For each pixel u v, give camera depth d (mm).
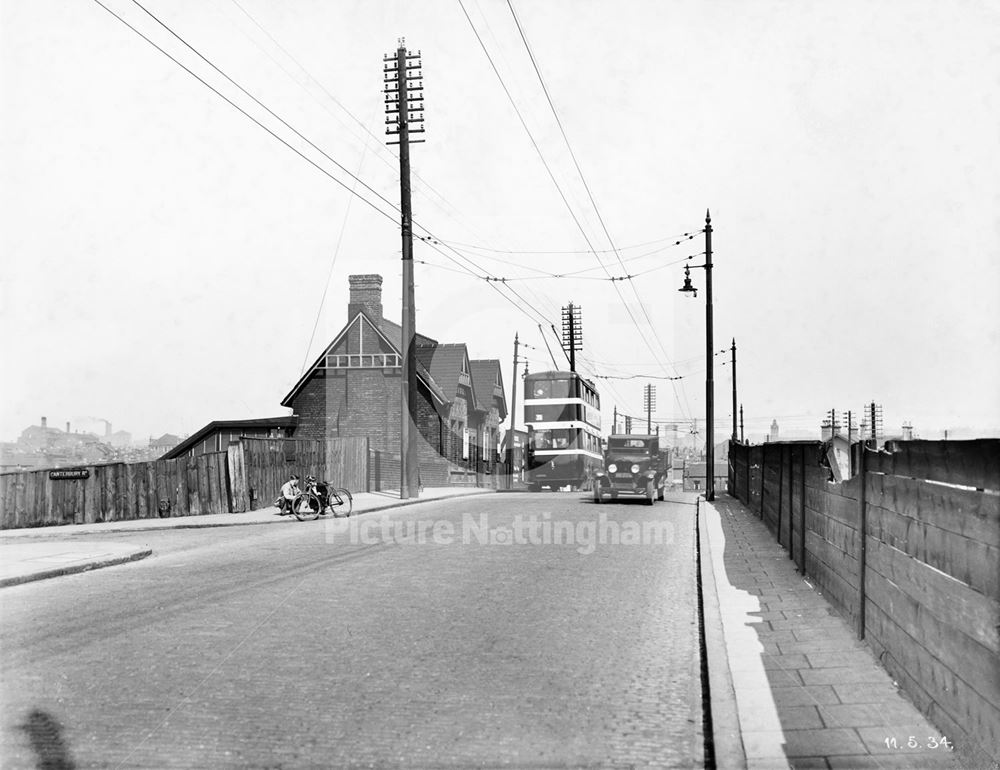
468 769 4734
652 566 12398
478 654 7223
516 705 5844
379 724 5461
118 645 7535
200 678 6480
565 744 5105
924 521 5113
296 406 39812
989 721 3951
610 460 28047
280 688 6227
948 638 4625
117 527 19688
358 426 39000
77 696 6043
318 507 20922
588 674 6613
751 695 5715
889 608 6078
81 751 5008
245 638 7785
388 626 8305
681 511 22500
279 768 4762
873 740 4809
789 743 4816
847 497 7812
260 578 11297
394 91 28094
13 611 9234
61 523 21188
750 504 22219
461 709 5758
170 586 10797
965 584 4324
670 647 7477
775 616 8344
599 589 10414
